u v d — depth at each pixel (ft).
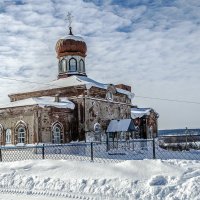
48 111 104.68
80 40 132.26
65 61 131.75
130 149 112.06
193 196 26.21
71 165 37.19
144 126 147.95
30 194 32.22
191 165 33.45
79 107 114.52
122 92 133.49
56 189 32.14
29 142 102.94
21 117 105.70
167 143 110.83
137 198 27.73
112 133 122.62
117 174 32.40
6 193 33.17
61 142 107.45
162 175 30.22
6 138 108.99
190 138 97.66
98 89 119.85
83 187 31.22
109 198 28.58
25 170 38.73
